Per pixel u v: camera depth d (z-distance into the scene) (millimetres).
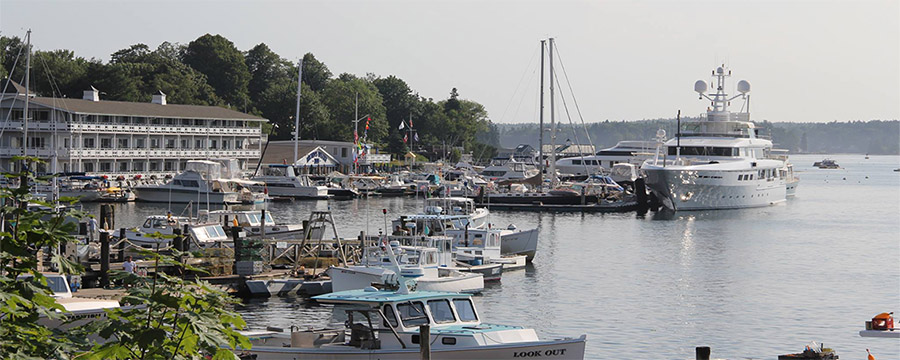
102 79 181250
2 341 16297
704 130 136875
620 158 194750
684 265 70000
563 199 126625
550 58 141250
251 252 53969
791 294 56844
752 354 40969
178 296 17016
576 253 76938
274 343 31047
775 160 142875
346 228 94062
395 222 78125
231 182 125938
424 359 26578
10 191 18141
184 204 122938
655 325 46969
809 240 89500
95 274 51656
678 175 122188
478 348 29125
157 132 147125
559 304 52406
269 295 52062
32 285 17281
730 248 81875
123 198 122438
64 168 133250
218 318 17188
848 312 51094
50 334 17109
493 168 181250
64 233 18234
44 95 178000
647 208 127625
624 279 62312
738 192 129500
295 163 149125
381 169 196375
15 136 132875
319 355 29188
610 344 42625
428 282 51406
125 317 16844
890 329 27250
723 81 138750
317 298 30734
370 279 49781
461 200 83938
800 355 31281
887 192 186625
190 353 16703
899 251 80500
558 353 29891
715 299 54844
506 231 70875
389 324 29609
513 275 63719
